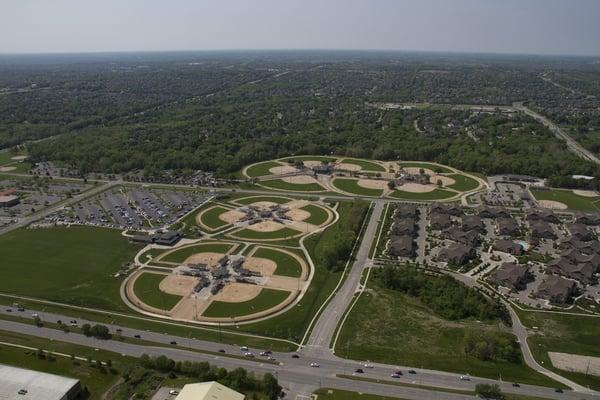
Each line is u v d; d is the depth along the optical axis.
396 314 182.25
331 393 140.00
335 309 186.38
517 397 137.50
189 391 132.88
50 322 180.12
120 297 197.88
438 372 149.25
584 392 140.00
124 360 156.25
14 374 142.88
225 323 178.38
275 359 156.50
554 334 168.88
